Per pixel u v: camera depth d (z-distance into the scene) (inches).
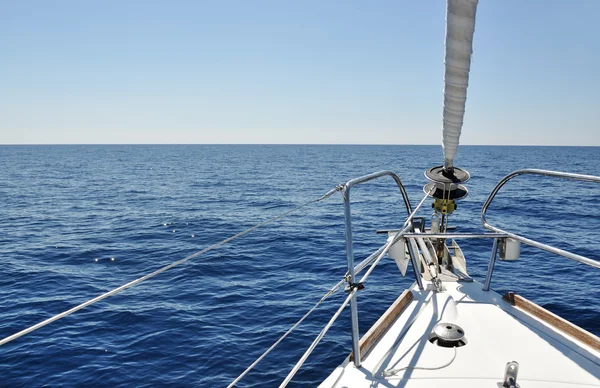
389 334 127.0
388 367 109.8
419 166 2829.7
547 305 365.4
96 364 287.0
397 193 1365.7
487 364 111.5
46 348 310.0
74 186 1676.9
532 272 462.3
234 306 384.8
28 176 2181.3
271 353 294.0
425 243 180.2
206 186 1662.2
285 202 1183.6
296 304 386.6
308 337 315.6
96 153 6166.3
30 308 392.8
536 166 2711.6
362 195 1318.9
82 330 339.3
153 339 320.5
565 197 1244.5
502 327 131.4
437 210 181.9
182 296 414.9
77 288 452.1
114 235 741.9
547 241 639.1
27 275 499.2
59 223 870.4
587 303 368.8
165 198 1288.1
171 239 703.7
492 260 160.1
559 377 106.7
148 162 3671.3
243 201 1210.0
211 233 753.6
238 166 3075.8
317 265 523.5
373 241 662.5
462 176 177.3
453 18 88.8
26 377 272.8
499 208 987.9
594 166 2672.2
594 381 105.3
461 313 140.9
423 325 132.6
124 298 410.6
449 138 139.3
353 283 105.7
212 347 305.3
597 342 119.1
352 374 107.3
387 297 387.9
